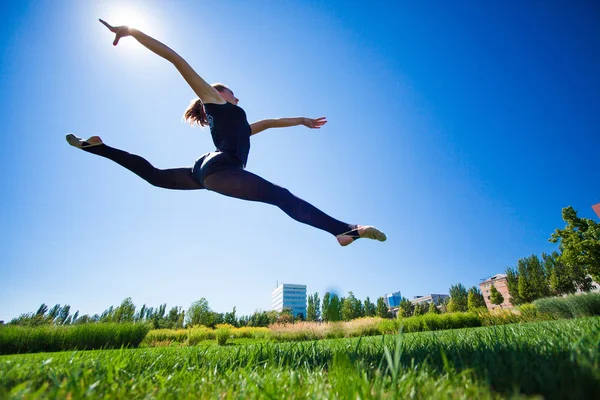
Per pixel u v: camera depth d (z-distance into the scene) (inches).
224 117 68.6
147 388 35.7
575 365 28.8
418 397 27.8
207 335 676.1
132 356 64.1
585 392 23.4
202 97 68.9
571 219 650.8
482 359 40.2
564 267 1400.1
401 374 35.2
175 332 747.4
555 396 23.9
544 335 66.9
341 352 50.8
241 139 69.1
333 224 60.6
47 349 379.2
